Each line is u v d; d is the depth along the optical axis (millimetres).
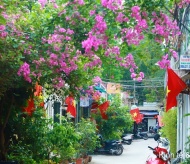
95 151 25719
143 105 48094
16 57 7730
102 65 8836
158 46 7980
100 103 22422
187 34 11750
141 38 7172
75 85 10297
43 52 8172
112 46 7676
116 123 25281
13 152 10461
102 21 7082
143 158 23469
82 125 18781
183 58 9969
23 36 8102
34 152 10906
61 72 9227
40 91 11062
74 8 7414
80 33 7660
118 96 27250
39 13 8312
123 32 7125
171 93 9711
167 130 18469
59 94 10891
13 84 8828
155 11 7129
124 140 34375
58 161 12125
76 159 16781
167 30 7191
